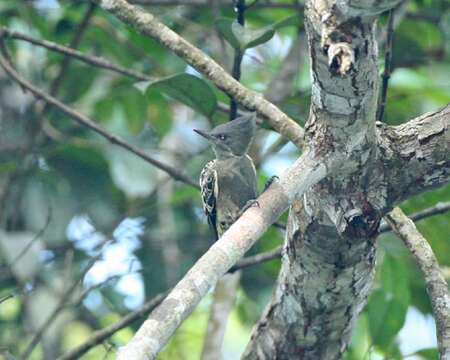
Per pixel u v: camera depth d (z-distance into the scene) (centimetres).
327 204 839
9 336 1344
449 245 1209
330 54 677
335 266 884
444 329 862
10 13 1484
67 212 1419
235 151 1155
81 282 1243
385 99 1023
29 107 1473
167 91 1042
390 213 930
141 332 604
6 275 1305
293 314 963
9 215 1412
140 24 979
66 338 1410
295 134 962
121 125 1472
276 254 1102
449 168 841
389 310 1115
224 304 1223
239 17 1023
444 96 1454
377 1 655
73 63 1473
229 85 977
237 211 1163
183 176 1160
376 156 820
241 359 1026
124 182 1414
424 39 1473
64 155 1434
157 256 1418
